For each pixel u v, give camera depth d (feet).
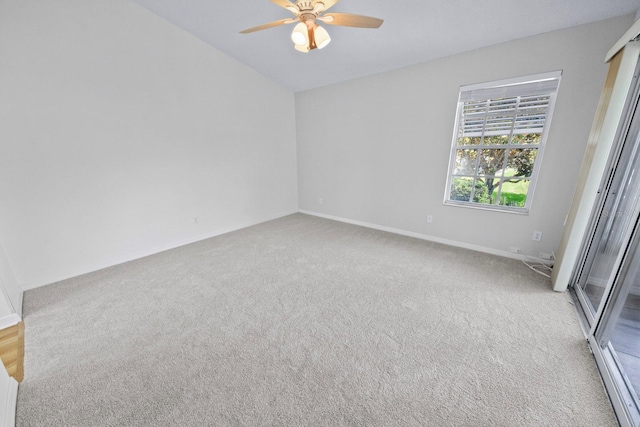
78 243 8.45
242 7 8.36
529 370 4.63
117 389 4.39
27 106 7.09
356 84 12.23
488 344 5.27
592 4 6.14
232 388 4.38
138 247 9.88
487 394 4.20
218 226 12.55
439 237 11.14
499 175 9.34
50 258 7.95
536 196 8.46
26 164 7.27
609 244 6.22
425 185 11.07
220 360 4.98
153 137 9.75
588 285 6.86
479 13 7.02
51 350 5.29
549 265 8.56
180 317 6.31
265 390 4.33
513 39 7.94
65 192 8.02
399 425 3.75
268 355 5.09
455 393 4.23
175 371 4.74
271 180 14.84
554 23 6.98
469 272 8.32
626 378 4.20
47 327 6.00
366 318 6.17
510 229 9.20
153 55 9.30
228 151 12.38
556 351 5.05
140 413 3.98
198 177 11.41
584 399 4.08
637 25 4.67
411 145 11.08
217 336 5.64
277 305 6.75
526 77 7.93
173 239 10.90
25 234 7.45
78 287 7.75
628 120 5.67
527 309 6.38
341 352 5.14
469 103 9.37
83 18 7.69
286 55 10.95
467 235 10.32
